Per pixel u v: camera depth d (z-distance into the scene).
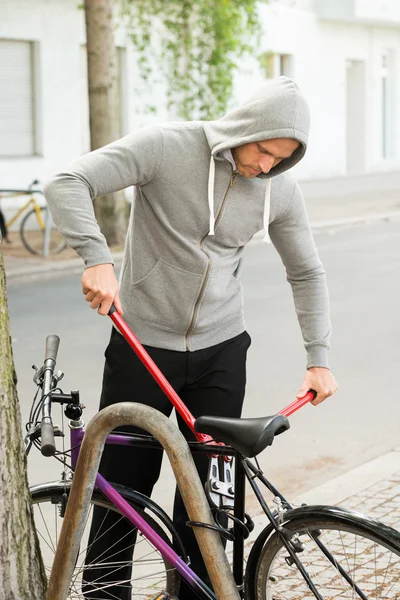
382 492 4.87
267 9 25.28
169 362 3.25
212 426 2.74
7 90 19.00
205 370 3.32
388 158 31.84
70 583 3.07
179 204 3.15
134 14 19.02
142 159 3.10
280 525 2.80
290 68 26.69
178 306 3.21
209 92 19.95
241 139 3.01
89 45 14.12
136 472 3.27
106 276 2.95
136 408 2.77
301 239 3.36
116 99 14.27
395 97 31.72
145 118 21.77
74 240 2.98
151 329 3.24
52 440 2.71
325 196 23.42
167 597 3.16
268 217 3.24
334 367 7.56
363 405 6.56
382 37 30.42
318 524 2.75
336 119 28.69
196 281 3.20
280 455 5.58
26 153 19.48
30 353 8.16
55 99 19.78
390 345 8.31
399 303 10.34
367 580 2.72
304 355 7.97
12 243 15.35
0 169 18.70
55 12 19.52
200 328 3.25
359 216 19.27
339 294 10.90
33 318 9.80
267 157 3.06
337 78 28.55
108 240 14.43
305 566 2.80
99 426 2.81
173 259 3.19
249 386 7.01
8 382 2.79
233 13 18.47
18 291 11.61
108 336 8.88
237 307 3.37
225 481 2.98
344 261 13.62
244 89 24.92
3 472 2.77
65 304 10.65
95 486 3.08
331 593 2.76
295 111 2.99
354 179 28.19
